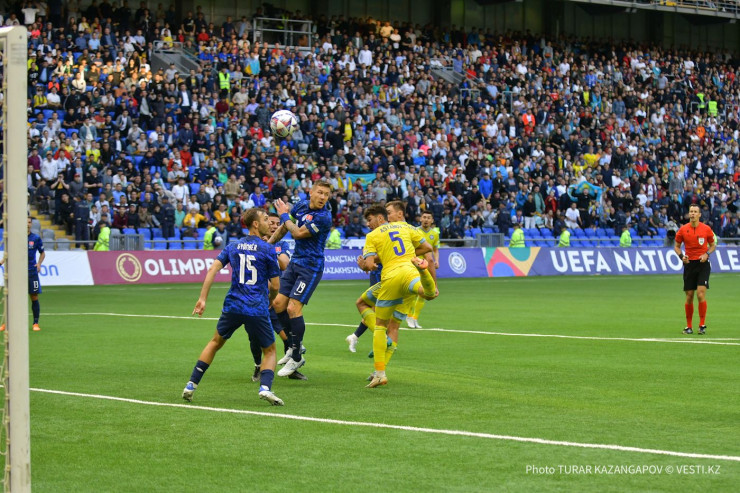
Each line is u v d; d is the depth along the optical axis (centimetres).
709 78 8350
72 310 3183
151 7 6712
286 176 5512
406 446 1170
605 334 2489
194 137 5434
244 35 6438
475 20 8062
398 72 6700
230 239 5050
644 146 7275
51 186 4872
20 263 958
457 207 5825
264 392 1440
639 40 8800
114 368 1850
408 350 2148
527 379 1717
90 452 1142
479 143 6506
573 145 6831
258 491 977
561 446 1166
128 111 5391
